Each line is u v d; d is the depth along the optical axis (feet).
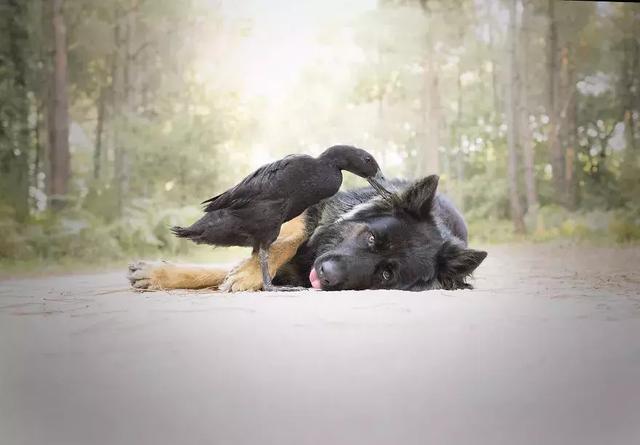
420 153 53.11
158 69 47.09
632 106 55.77
